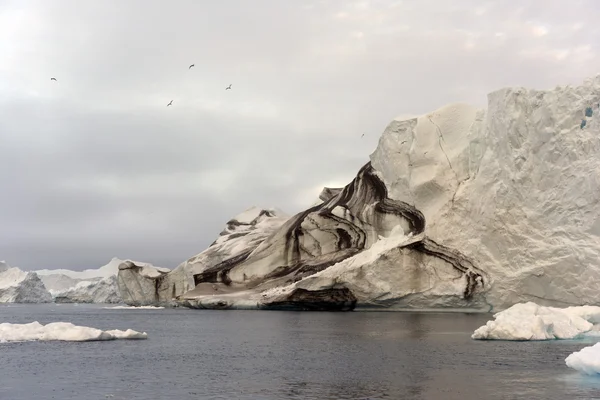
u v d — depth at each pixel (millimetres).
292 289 77812
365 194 85438
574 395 23312
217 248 103688
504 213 69688
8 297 149625
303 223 88125
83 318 74125
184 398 23391
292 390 24594
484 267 70188
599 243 63156
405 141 82125
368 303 74750
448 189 77000
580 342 39562
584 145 65938
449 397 23078
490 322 42000
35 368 30391
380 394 23688
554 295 65312
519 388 24625
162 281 106375
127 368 30375
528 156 69438
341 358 33188
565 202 66250
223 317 69750
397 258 73062
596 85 66562
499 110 72188
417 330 48688
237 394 23984
